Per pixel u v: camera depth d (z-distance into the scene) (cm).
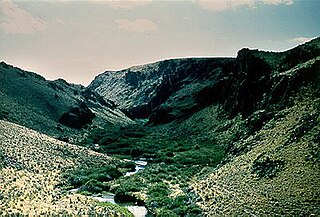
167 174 12388
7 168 10606
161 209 8612
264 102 14625
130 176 12412
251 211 7156
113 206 8662
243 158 10225
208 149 16475
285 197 7206
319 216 6250
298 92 12188
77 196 9394
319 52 15200
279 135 10081
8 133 13688
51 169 12038
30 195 8750
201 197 8788
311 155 8144
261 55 19125
